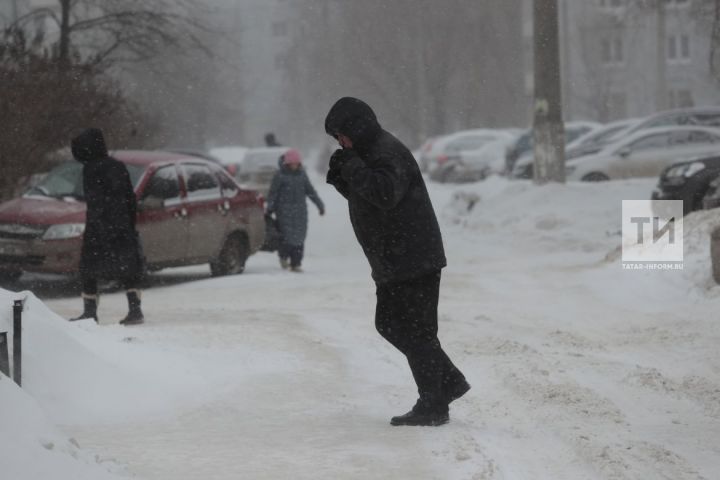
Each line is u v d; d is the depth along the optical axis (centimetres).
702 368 2473
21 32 5653
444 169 12338
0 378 1566
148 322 3125
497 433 1888
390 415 2028
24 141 4819
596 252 5250
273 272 4897
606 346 2764
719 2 5834
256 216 4766
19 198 4269
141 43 6788
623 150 8369
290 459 1709
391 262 1873
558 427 1919
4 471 1388
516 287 3944
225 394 2209
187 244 4375
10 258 4019
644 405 2120
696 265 3566
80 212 4069
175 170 4397
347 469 1648
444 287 3984
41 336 2111
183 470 1641
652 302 3456
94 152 3042
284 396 2195
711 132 8431
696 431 1920
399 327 1914
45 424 1541
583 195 6506
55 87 5284
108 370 2161
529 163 9756
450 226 6931
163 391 2183
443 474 1617
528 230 6097
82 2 6825
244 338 2792
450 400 1948
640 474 1620
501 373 2372
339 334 2925
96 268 3031
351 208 1898
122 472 1574
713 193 5278
